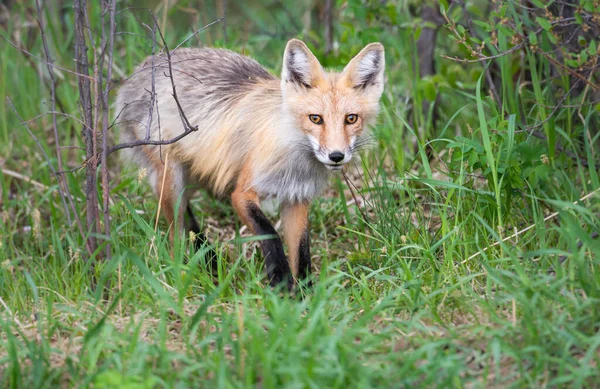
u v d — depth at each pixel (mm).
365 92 10164
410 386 6188
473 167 10086
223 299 8680
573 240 8094
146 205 12539
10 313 8680
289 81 9961
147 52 14250
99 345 6852
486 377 6527
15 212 13047
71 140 14836
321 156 9695
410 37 13844
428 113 13820
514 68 12281
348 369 6234
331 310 8383
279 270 9773
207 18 16766
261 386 6512
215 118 10938
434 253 9586
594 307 7137
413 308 7766
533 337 6746
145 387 5996
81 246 10688
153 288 8555
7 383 6738
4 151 14539
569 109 11070
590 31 11531
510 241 9609
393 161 13266
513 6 11227
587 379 6328
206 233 12117
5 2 18219
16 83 15789
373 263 9992
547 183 10430
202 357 6973
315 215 12438
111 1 9305
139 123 11555
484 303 7602
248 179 10383
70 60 15695
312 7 16625
